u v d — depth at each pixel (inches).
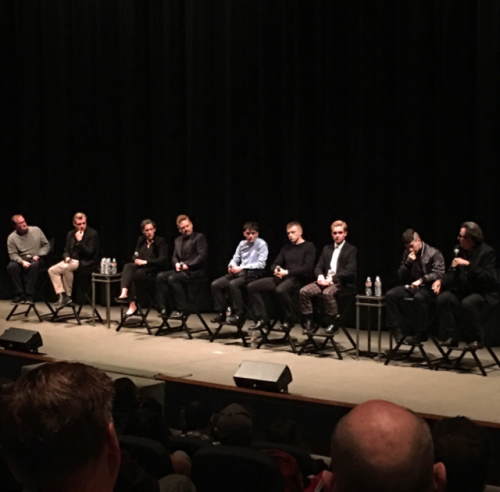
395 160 261.0
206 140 301.6
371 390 181.8
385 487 34.8
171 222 312.0
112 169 327.9
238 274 246.5
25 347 201.2
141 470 65.3
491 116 238.1
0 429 36.1
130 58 316.8
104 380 37.4
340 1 264.7
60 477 35.4
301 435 154.5
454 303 199.8
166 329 264.8
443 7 244.5
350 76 265.6
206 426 137.9
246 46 290.2
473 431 68.0
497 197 240.1
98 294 324.8
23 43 342.6
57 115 340.5
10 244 294.8
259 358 219.3
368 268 265.3
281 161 285.4
